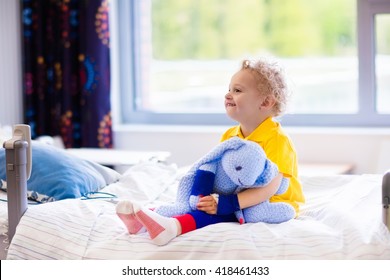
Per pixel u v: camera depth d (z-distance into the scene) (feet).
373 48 12.17
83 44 12.73
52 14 12.85
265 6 13.24
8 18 12.56
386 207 5.61
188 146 12.55
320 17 12.80
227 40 13.50
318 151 11.82
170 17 13.78
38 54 12.85
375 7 11.99
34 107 13.04
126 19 13.64
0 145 8.46
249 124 6.76
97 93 12.73
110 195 7.58
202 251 5.64
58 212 6.34
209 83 13.60
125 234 6.03
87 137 12.85
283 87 6.72
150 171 8.43
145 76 13.93
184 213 6.26
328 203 6.97
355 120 12.44
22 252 6.09
